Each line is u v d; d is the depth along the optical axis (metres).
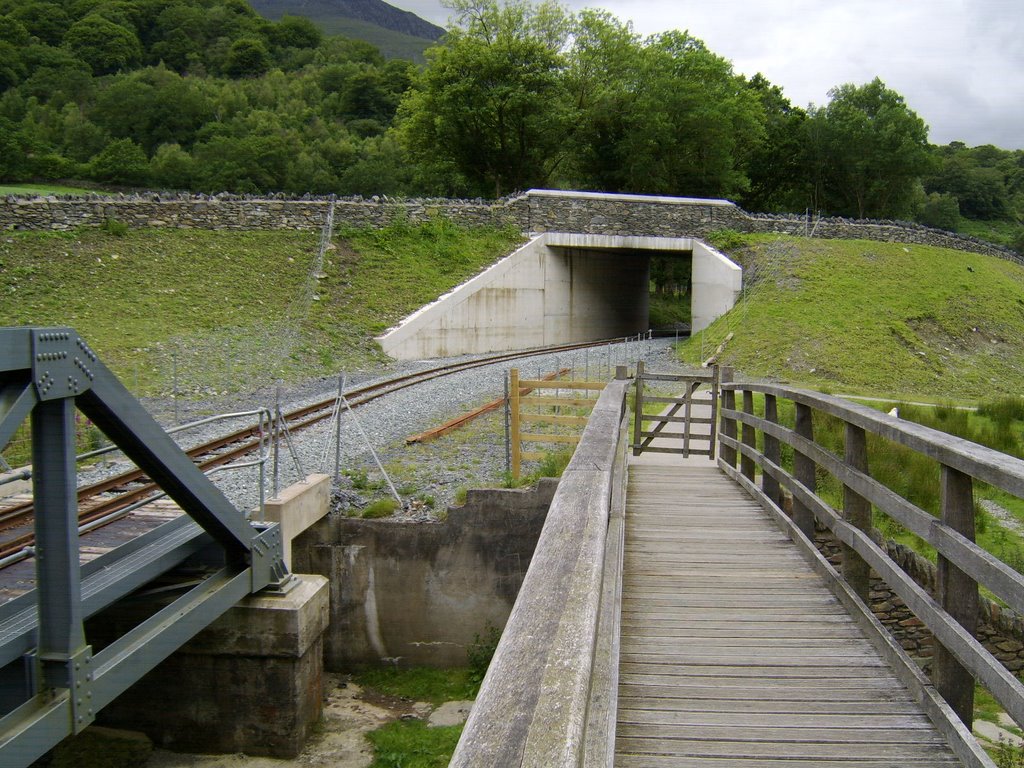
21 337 4.57
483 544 9.60
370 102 100.12
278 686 7.85
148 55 121.00
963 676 3.51
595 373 21.72
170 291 24.17
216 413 15.59
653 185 45.56
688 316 53.59
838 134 52.56
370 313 27.16
